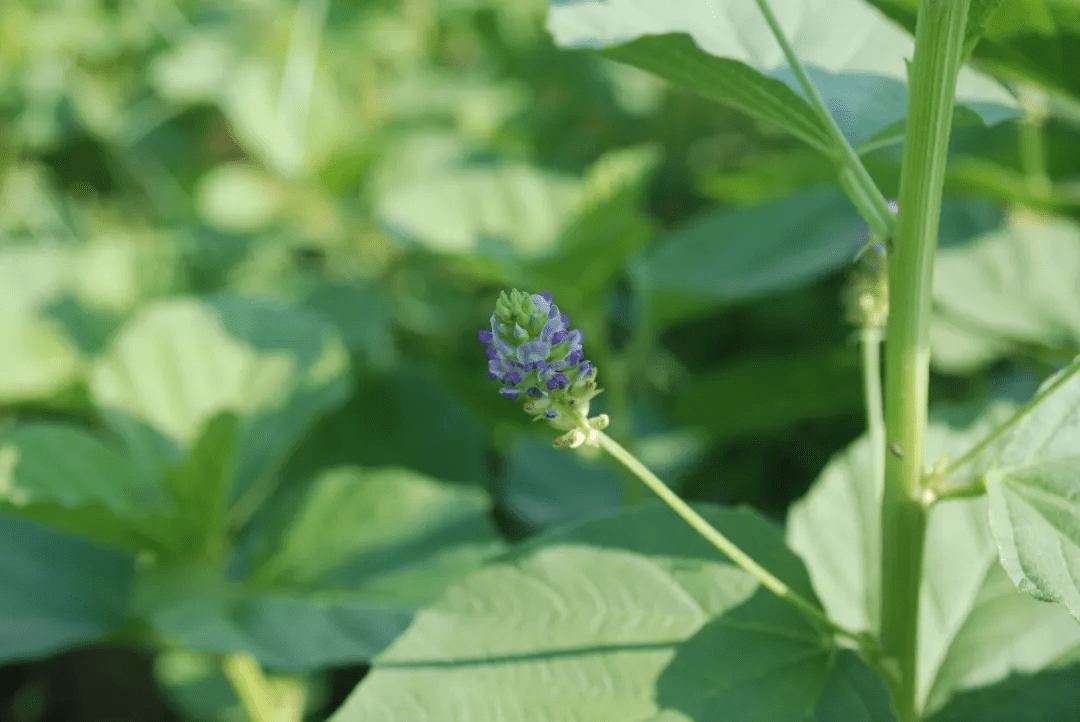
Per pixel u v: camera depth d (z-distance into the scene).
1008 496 0.36
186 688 0.63
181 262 0.78
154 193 1.02
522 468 0.70
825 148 0.38
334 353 0.54
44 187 1.00
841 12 0.39
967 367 0.61
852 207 0.67
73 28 1.03
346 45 1.00
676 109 0.99
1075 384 0.37
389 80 1.05
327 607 0.45
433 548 0.47
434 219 0.63
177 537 0.46
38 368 0.64
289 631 0.45
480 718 0.37
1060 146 0.66
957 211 0.62
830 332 0.79
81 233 0.96
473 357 0.80
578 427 0.36
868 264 0.39
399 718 0.37
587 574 0.38
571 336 0.36
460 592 0.38
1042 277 0.55
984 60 0.41
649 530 0.39
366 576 0.46
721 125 0.98
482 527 0.47
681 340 0.81
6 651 0.46
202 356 0.53
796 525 0.42
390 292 0.83
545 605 0.38
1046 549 0.36
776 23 0.38
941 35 0.36
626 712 0.37
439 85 1.00
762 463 0.71
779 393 0.63
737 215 0.70
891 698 0.37
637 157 0.58
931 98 0.36
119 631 0.47
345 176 0.86
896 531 0.37
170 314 0.54
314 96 0.86
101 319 0.72
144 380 0.52
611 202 0.59
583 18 0.38
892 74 0.39
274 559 0.47
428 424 0.68
